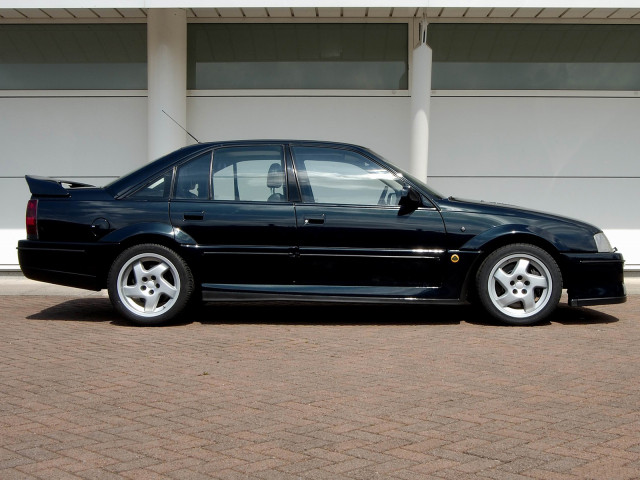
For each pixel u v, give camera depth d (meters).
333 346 6.62
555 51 11.27
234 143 7.67
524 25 11.23
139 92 11.25
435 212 7.44
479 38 11.23
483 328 7.45
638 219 11.26
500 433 4.35
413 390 5.23
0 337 6.98
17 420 4.59
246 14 10.96
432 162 11.24
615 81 11.30
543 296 7.50
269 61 11.35
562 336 7.07
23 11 10.52
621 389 5.28
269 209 7.41
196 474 3.74
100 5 9.96
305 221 7.38
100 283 7.54
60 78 11.31
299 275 7.41
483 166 11.24
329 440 4.23
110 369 5.80
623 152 11.27
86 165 11.30
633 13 10.58
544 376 5.62
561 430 4.41
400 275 7.41
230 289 7.41
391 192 7.52
